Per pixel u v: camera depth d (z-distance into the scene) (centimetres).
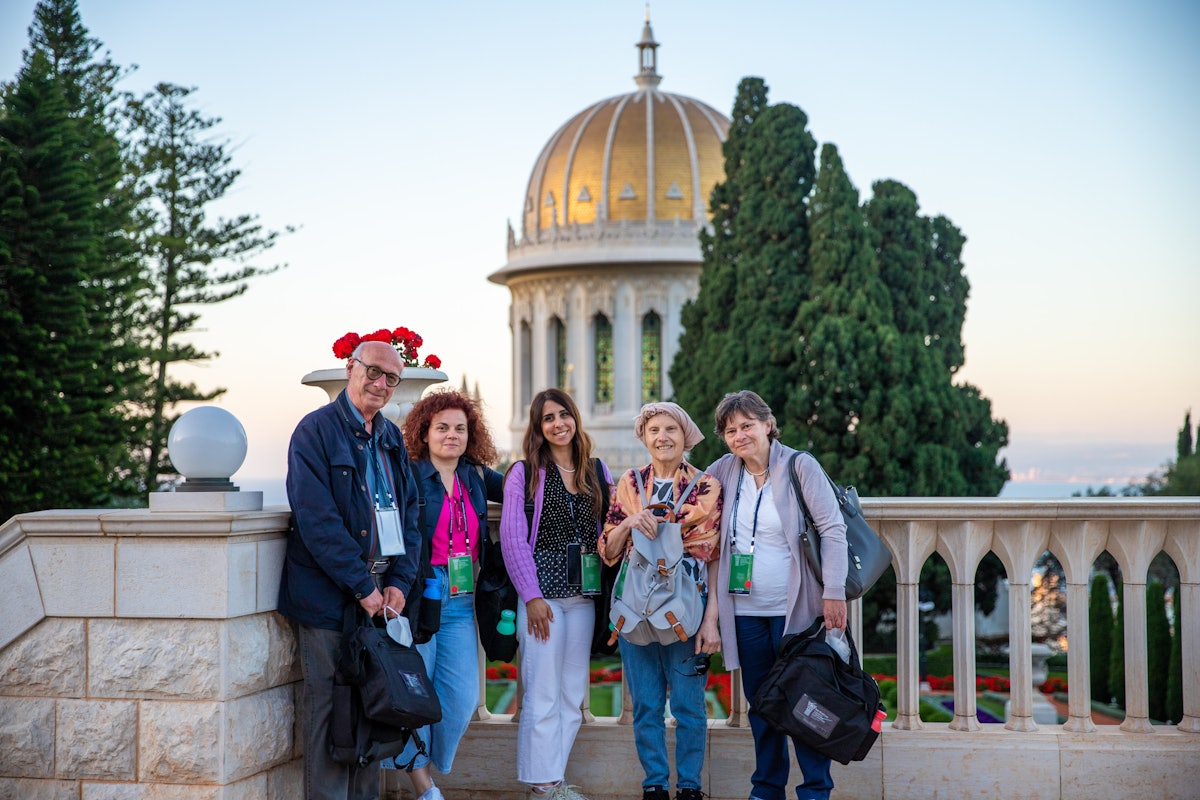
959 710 856
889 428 4312
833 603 725
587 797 866
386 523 717
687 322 5344
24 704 705
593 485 793
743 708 868
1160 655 2534
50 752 701
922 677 3700
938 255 5291
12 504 3089
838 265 4584
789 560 748
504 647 792
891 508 846
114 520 686
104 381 3462
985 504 843
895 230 4862
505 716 900
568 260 8962
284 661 735
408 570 729
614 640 807
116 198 3928
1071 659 855
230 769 684
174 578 685
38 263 3197
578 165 9300
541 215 9425
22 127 3183
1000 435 4906
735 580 753
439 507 772
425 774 792
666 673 788
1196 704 848
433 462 784
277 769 738
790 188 4869
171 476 4909
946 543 858
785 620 748
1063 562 858
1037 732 845
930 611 4269
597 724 871
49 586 702
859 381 4406
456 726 780
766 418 755
